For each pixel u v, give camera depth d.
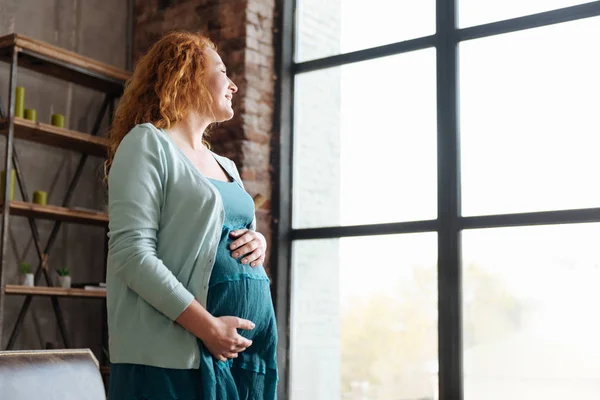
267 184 4.68
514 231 3.87
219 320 1.66
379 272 4.29
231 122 4.62
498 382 3.82
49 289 4.16
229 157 4.62
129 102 1.90
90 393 2.26
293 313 4.59
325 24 4.73
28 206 4.10
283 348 4.55
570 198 3.74
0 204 4.00
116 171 1.71
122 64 5.18
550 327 3.71
